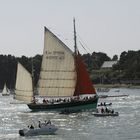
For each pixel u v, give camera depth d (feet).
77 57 501.56
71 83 501.97
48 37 501.56
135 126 360.48
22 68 518.78
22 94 520.42
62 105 500.33
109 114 447.83
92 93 502.38
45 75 506.07
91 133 328.29
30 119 436.35
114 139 297.74
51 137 314.76
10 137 318.65
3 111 551.59
